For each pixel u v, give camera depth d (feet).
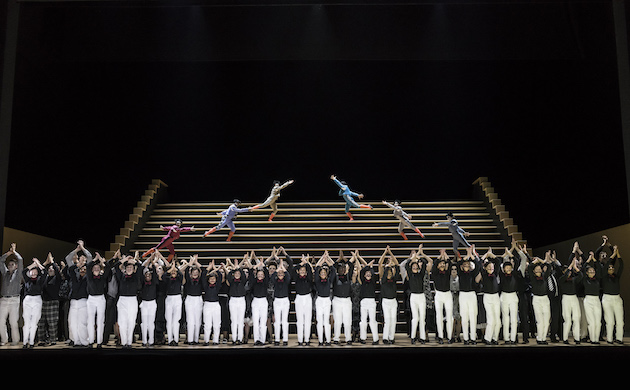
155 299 31.60
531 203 49.55
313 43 50.39
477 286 33.17
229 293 32.65
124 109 56.95
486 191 54.29
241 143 58.75
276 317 32.07
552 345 30.73
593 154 40.45
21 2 37.22
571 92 44.68
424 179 58.18
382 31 50.39
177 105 58.54
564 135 45.16
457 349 28.43
